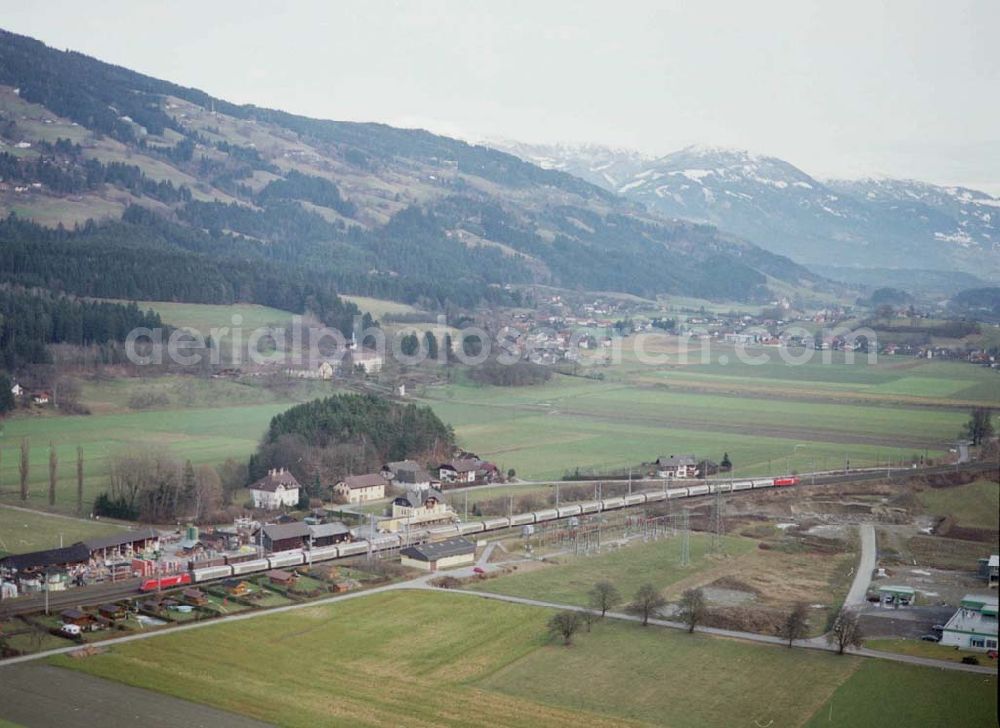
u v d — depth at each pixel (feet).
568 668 527.40
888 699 493.77
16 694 473.67
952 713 477.77
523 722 460.96
